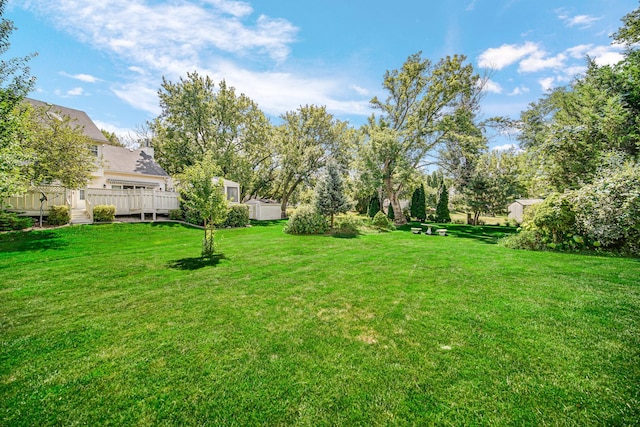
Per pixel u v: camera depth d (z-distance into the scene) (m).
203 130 25.03
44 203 12.41
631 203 7.82
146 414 2.11
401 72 21.38
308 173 29.08
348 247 9.79
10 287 5.04
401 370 2.60
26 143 9.70
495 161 22.91
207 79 24.38
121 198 14.09
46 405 2.20
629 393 2.25
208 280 5.54
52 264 6.72
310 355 2.87
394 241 11.81
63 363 2.77
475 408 2.13
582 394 2.25
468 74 19.52
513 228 19.70
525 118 22.09
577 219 8.93
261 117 27.75
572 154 11.79
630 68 11.13
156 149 27.78
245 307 4.18
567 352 2.86
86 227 11.69
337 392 2.32
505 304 4.20
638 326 3.41
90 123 20.42
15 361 2.79
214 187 8.02
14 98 7.86
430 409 2.13
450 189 27.02
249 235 12.94
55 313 3.94
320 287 5.15
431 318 3.74
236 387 2.39
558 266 6.58
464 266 6.79
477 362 2.71
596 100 12.73
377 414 2.09
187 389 2.38
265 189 33.03
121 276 5.77
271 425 2.01
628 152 10.43
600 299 4.32
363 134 22.67
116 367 2.69
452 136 19.95
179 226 14.24
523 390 2.31
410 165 20.25
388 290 4.97
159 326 3.55
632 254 7.93
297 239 11.56
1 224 10.05
